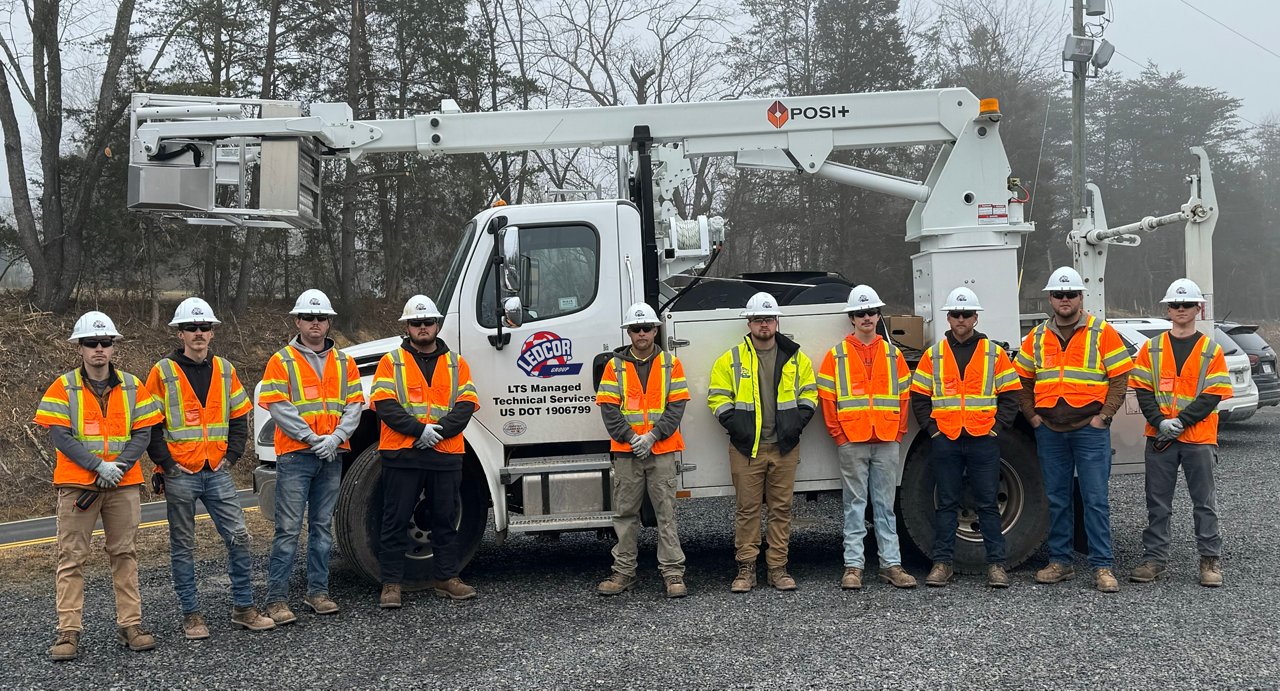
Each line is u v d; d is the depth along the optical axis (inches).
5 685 196.2
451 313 269.3
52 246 694.5
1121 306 1952.5
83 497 213.3
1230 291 2091.5
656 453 252.4
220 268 803.4
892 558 258.2
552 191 333.1
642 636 216.7
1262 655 190.2
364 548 261.0
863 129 301.6
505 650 209.6
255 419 271.7
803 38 1221.7
